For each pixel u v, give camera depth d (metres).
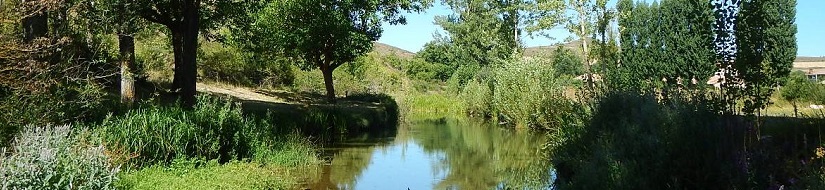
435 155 17.25
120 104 12.77
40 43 10.16
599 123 11.48
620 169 7.20
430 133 24.42
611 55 26.14
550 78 23.16
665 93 10.16
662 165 6.84
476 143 20.48
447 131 25.41
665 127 7.48
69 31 12.45
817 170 5.79
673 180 6.62
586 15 28.22
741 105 7.59
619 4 28.02
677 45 27.70
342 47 27.48
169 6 17.98
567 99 19.41
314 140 18.27
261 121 14.00
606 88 14.74
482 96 31.70
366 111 25.73
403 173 13.84
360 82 38.47
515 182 12.31
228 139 12.27
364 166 14.60
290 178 11.69
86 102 10.55
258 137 13.21
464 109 37.03
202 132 11.62
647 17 31.53
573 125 13.66
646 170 6.93
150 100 12.43
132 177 9.14
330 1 26.75
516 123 24.72
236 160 11.49
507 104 25.25
